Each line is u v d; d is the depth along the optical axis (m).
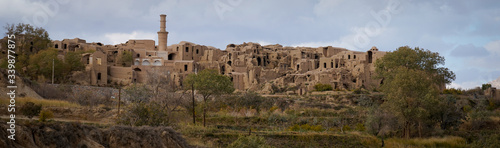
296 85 126.44
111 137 37.69
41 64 109.06
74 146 34.09
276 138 59.88
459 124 72.31
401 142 62.34
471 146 60.91
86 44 144.38
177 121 63.25
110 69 126.44
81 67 118.31
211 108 88.94
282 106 98.94
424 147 60.50
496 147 58.91
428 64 95.31
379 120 66.12
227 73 136.38
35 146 31.22
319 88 119.88
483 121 72.38
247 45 173.88
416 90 69.00
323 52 166.38
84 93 83.69
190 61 140.38
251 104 98.56
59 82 109.56
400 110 66.50
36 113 51.91
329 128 72.12
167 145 41.19
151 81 94.62
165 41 160.00
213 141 55.38
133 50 145.00
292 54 159.75
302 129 69.88
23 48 123.00
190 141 53.56
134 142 38.50
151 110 55.00
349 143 60.22
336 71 130.50
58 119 55.31
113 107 71.50
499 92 109.81
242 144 46.78
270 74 139.25
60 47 142.62
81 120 58.69
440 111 71.06
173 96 76.00
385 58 99.31
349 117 81.31
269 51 164.25
